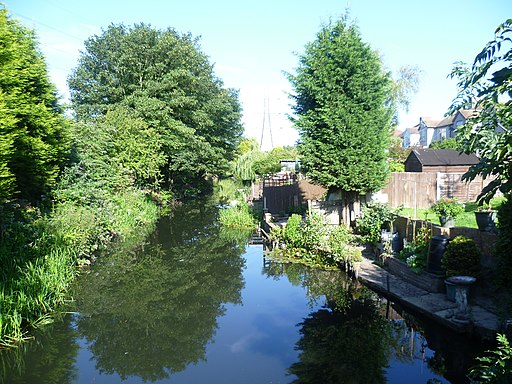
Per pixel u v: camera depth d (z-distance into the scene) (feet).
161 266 39.14
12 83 35.06
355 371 18.85
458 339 21.16
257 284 33.22
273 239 47.01
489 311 22.47
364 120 42.14
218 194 122.93
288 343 21.93
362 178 42.52
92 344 21.99
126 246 47.88
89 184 47.11
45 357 20.40
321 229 39.04
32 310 24.32
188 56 89.61
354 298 28.94
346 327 23.98
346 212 47.96
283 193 67.00
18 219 33.65
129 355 20.79
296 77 45.03
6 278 24.63
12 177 33.96
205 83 98.43
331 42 43.57
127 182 65.26
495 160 8.73
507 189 8.35
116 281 33.88
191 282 33.86
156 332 23.73
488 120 10.02
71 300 28.50
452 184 59.67
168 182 100.42
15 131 33.47
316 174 43.98
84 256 38.22
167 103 83.87
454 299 24.79
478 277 24.79
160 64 84.17
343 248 36.19
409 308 25.21
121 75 87.10
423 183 59.98
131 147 67.72
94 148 56.80
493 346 19.65
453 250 25.72
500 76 8.10
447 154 77.20
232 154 136.05
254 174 122.31
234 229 60.90
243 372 18.88
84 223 38.63
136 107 80.64
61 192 43.04
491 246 24.61
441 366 19.31
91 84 95.35
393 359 20.02
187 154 89.71
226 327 24.31
